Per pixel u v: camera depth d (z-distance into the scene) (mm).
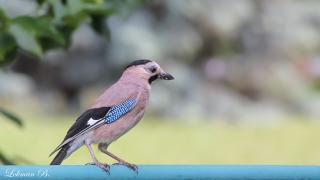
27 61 19188
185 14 18984
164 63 18844
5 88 18969
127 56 18719
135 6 6168
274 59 19969
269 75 19703
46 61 19047
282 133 16844
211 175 4477
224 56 19516
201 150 15367
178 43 18859
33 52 5387
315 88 20203
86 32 18688
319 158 15055
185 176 4512
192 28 19156
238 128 17453
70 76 19156
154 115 18375
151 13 18938
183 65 19047
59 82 19359
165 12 18938
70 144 5457
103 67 19047
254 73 19578
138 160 14547
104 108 5551
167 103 18438
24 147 15039
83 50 18922
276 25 20109
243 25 19766
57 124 17375
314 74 20234
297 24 20406
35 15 5898
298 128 17469
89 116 5512
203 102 18812
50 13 5891
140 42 18656
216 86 19266
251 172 4457
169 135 16391
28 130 16453
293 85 19844
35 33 5414
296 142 16109
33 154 14625
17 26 5387
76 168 4562
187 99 18719
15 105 19031
